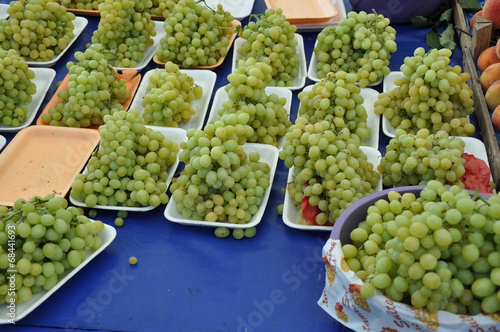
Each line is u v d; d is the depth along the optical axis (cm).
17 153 203
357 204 144
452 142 169
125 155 175
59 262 151
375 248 133
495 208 116
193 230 176
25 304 148
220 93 225
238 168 169
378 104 208
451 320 113
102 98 209
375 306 120
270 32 218
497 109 198
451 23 264
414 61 192
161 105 202
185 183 171
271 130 198
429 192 134
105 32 234
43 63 246
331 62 235
